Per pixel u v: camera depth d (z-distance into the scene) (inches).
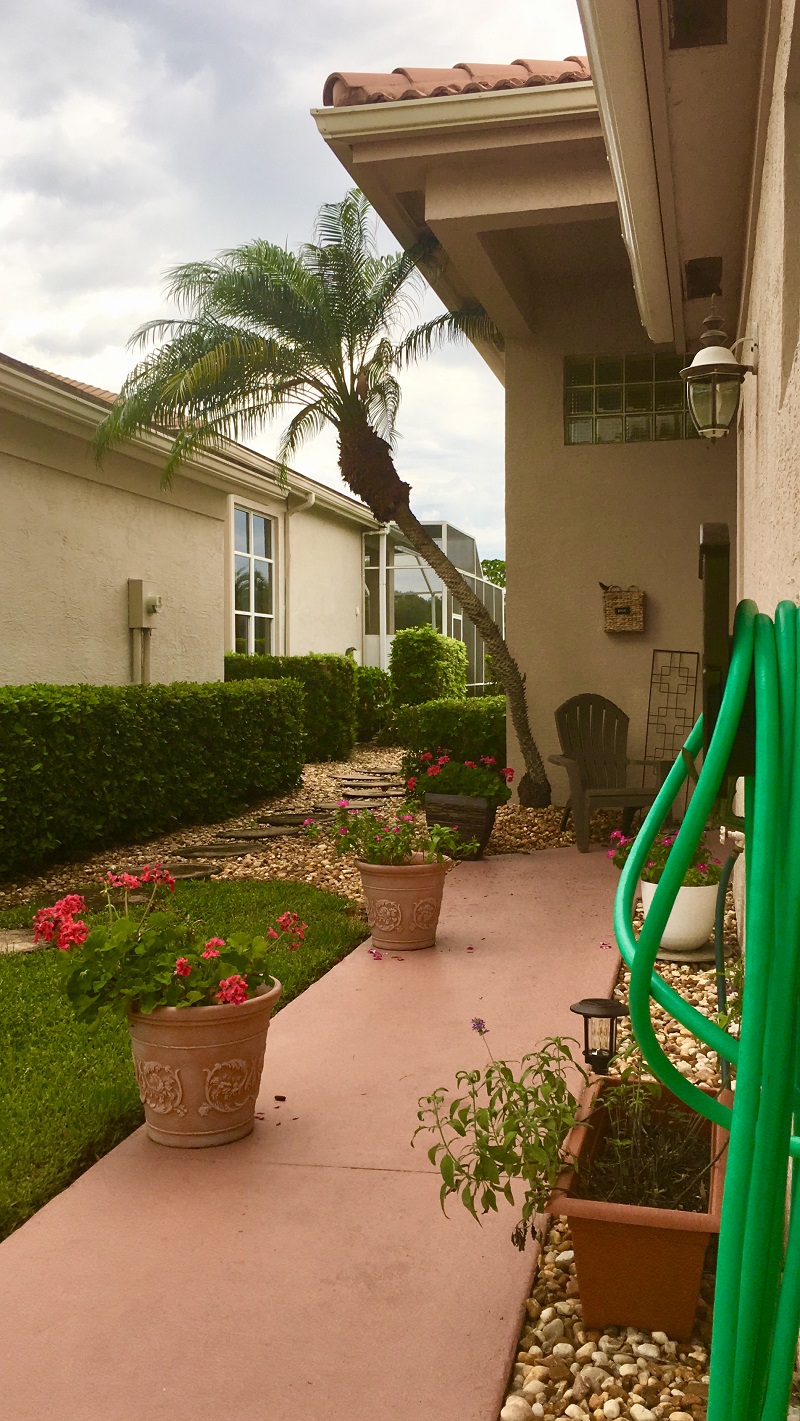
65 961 111.7
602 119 146.8
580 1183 83.1
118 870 263.0
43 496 317.7
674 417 334.6
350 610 702.5
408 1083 125.3
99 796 280.5
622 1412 70.4
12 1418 70.0
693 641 332.8
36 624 315.3
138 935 115.6
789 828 38.4
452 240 266.2
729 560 38.8
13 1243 91.8
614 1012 93.2
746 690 39.6
